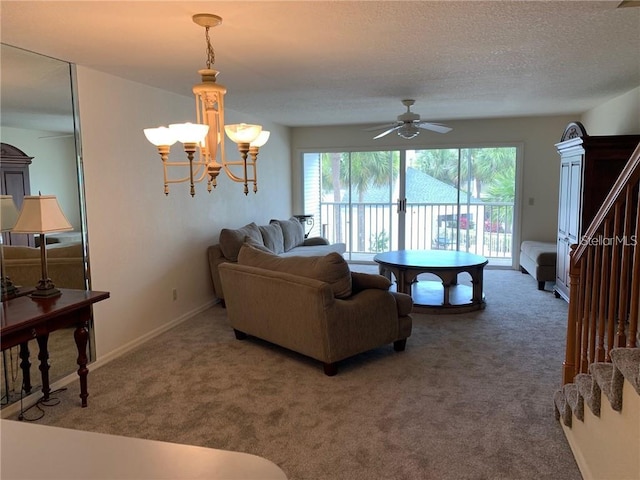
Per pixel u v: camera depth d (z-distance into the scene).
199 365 3.63
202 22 2.53
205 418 2.82
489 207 7.50
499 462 2.35
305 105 5.60
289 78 4.10
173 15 2.47
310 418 2.80
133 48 3.08
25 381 3.09
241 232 5.29
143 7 2.35
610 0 2.35
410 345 4.02
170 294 4.64
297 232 6.85
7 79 3.04
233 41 2.96
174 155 4.66
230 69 3.73
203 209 5.25
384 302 3.65
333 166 8.15
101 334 3.74
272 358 3.76
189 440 2.58
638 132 4.69
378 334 3.63
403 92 4.83
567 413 2.49
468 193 7.55
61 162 3.41
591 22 2.70
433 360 3.68
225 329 4.52
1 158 3.02
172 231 4.67
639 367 1.62
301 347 3.53
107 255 3.81
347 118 6.82
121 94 3.94
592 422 2.11
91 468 0.95
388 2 2.34
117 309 3.91
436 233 7.80
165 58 3.34
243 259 4.05
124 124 3.99
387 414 2.84
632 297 1.95
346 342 3.43
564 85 4.57
